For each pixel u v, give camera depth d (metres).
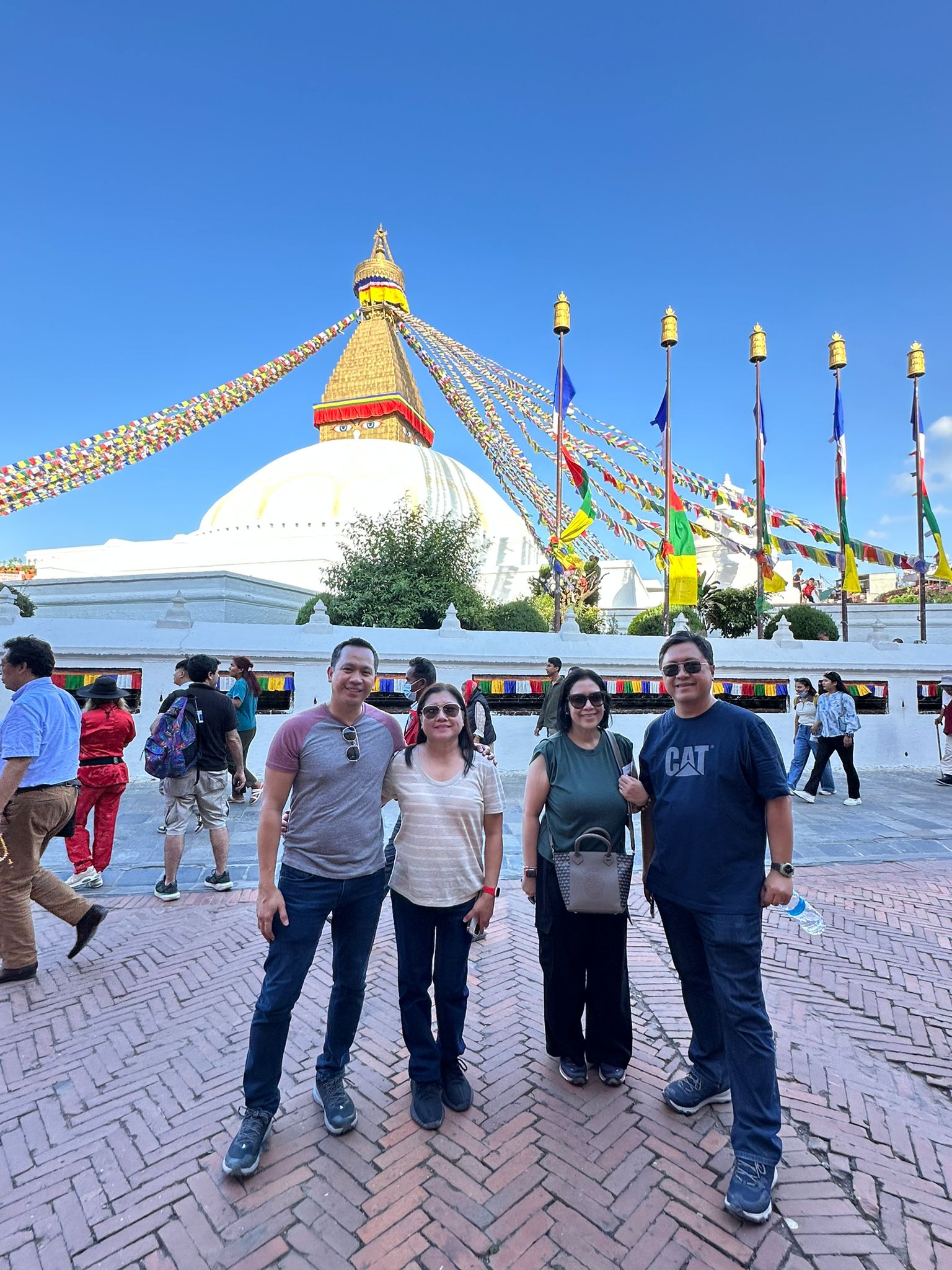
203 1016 3.94
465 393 27.08
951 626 24.48
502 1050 3.62
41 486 14.11
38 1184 2.71
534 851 3.38
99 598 22.73
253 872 6.45
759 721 2.87
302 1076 3.39
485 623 21.66
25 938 4.37
